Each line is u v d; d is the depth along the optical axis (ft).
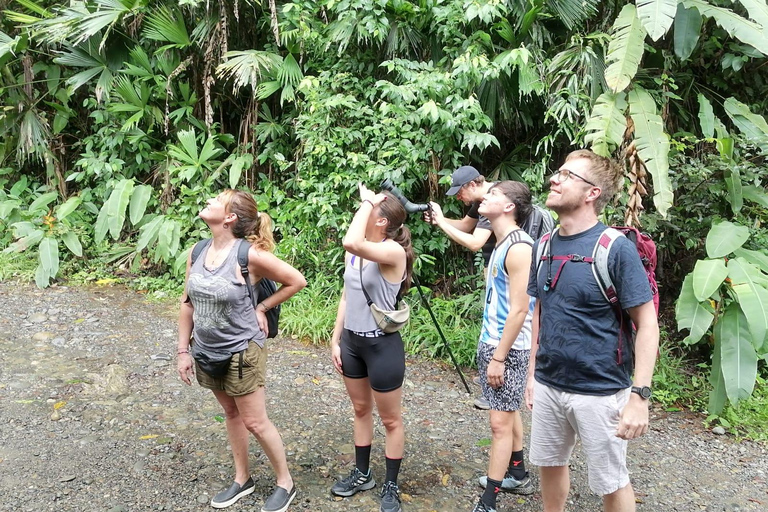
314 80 17.33
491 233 10.51
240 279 7.55
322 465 9.70
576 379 6.39
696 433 12.03
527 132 17.84
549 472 7.25
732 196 14.07
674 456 11.03
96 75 20.95
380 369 8.09
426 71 16.26
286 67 18.51
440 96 15.90
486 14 14.87
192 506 8.42
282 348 14.99
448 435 11.14
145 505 8.37
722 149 13.85
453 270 17.88
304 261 18.15
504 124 17.43
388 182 8.28
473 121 15.71
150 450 9.84
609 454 6.40
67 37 19.75
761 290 11.99
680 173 14.64
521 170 17.28
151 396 11.91
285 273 7.83
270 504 8.28
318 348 15.16
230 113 22.43
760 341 11.48
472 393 13.16
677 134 14.97
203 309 7.55
